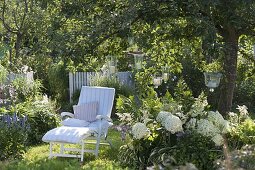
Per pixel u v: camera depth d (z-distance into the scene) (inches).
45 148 362.6
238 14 283.9
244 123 275.4
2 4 696.4
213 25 272.5
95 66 557.3
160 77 386.6
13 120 333.7
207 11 285.4
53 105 483.5
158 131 267.9
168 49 348.8
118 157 290.7
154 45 339.6
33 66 669.9
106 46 342.6
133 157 272.5
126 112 284.0
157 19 281.3
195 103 272.5
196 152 253.8
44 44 313.4
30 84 494.3
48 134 313.6
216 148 259.6
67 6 306.2
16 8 696.4
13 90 437.7
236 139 264.5
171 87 573.6
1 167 145.9
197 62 362.9
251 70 398.9
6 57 682.2
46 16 425.7
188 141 257.8
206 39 265.7
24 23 674.8
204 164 252.4
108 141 345.1
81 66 328.5
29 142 382.9
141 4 278.7
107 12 299.9
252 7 279.9
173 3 270.2
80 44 287.9
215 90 556.4
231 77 327.9
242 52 346.6
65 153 343.3
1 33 711.7
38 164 148.1
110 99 372.8
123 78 606.5
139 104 319.0
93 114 366.0
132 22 285.9
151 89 299.0
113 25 283.3
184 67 583.2
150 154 264.4
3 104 388.8
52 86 649.0
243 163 146.0
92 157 330.6
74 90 621.9
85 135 315.3
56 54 301.0
